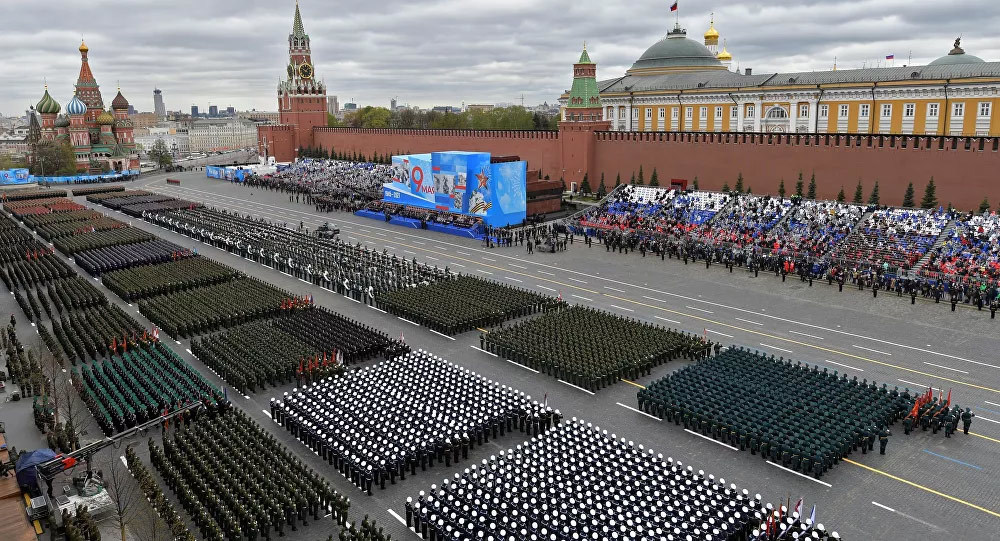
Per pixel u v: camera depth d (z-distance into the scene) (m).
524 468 31.70
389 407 38.03
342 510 29.03
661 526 27.28
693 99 116.88
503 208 92.44
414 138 140.38
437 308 55.41
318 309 56.88
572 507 28.59
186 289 64.19
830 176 82.00
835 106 98.69
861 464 33.25
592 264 73.62
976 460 33.34
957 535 27.75
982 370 43.47
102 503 30.34
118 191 138.00
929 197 71.88
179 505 30.70
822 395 38.41
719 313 55.97
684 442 35.72
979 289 56.72
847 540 27.56
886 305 57.41
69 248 81.38
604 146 105.62
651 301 59.53
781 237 72.69
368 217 106.75
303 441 36.50
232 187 145.50
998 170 69.00
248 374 42.88
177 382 41.91
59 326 52.19
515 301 56.88
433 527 27.83
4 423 38.34
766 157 87.38
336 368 43.88
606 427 37.38
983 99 84.50
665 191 91.19
